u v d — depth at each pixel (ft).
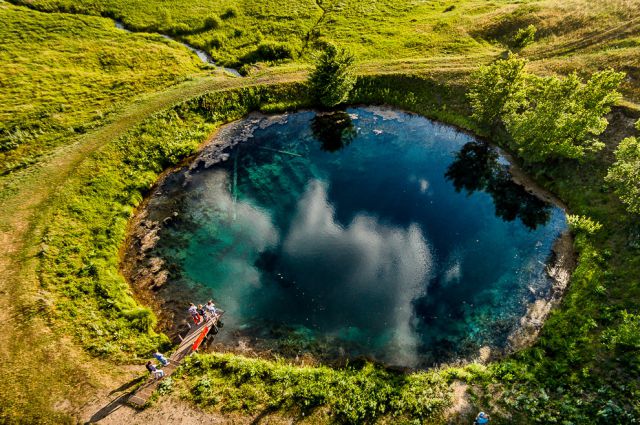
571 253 105.29
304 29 219.61
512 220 119.55
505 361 83.61
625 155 98.12
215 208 125.59
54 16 217.15
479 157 142.41
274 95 169.07
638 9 171.22
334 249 114.52
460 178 136.46
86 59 187.11
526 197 125.49
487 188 131.34
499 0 239.30
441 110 159.53
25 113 153.28
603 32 166.20
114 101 162.81
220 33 216.54
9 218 111.45
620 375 72.43
